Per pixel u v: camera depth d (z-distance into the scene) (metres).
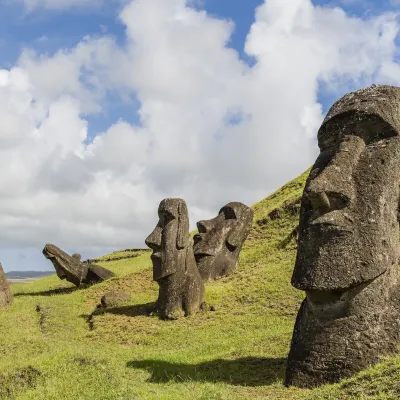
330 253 8.47
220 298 18.09
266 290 17.77
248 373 9.42
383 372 6.98
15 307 19.64
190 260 17.38
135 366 10.39
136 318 16.84
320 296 8.54
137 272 24.97
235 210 22.73
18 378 9.41
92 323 16.66
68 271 24.42
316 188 8.50
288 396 7.81
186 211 17.91
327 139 9.43
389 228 8.71
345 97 9.55
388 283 8.59
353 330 8.23
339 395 6.80
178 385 8.78
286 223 27.78
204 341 13.25
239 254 23.97
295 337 8.87
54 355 10.52
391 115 8.91
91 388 8.62
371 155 8.83
